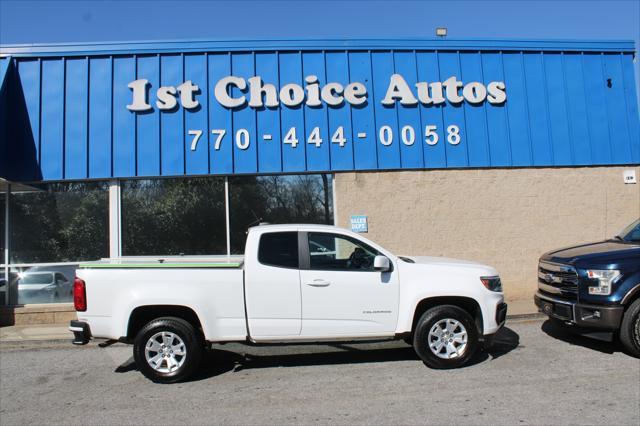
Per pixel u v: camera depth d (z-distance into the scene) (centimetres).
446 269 661
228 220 1054
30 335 889
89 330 618
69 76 1048
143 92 1043
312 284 633
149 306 625
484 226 1098
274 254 641
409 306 642
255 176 1067
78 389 608
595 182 1138
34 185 1049
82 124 1041
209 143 1052
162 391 591
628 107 1162
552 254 787
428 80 1106
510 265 1099
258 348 784
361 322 639
